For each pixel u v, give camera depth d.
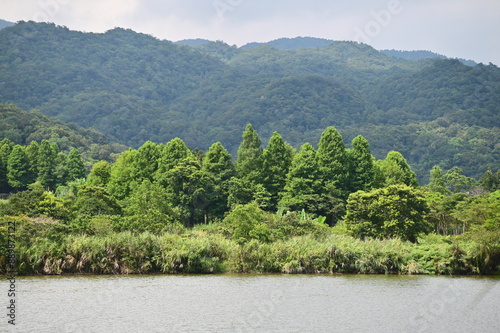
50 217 71.75
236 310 45.75
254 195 114.88
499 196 111.75
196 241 68.69
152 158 123.69
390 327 41.41
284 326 41.19
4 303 46.16
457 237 84.88
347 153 126.62
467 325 42.28
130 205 92.12
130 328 39.78
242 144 130.00
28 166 163.62
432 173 163.88
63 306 45.53
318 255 68.69
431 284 59.75
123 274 63.00
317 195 114.19
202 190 106.88
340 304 48.78
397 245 72.19
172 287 55.50
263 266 67.75
